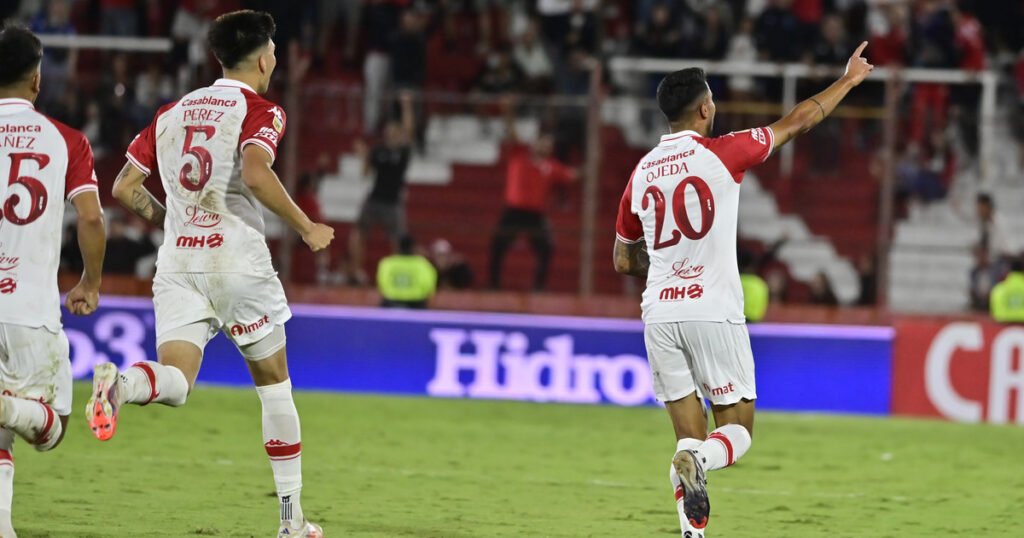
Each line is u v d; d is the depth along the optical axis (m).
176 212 21.03
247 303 20.97
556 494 29.80
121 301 48.28
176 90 51.41
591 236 50.00
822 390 47.59
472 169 51.06
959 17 61.38
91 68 54.22
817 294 50.19
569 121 50.47
